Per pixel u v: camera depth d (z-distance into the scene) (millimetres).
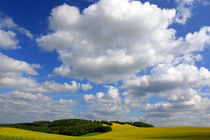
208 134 56594
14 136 44375
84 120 181875
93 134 108188
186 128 82125
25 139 42344
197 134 58531
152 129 89625
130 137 65312
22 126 142125
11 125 147625
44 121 174375
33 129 131375
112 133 89375
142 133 77062
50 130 124750
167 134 66250
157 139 52906
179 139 50469
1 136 42781
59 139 47188
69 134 108312
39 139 44406
